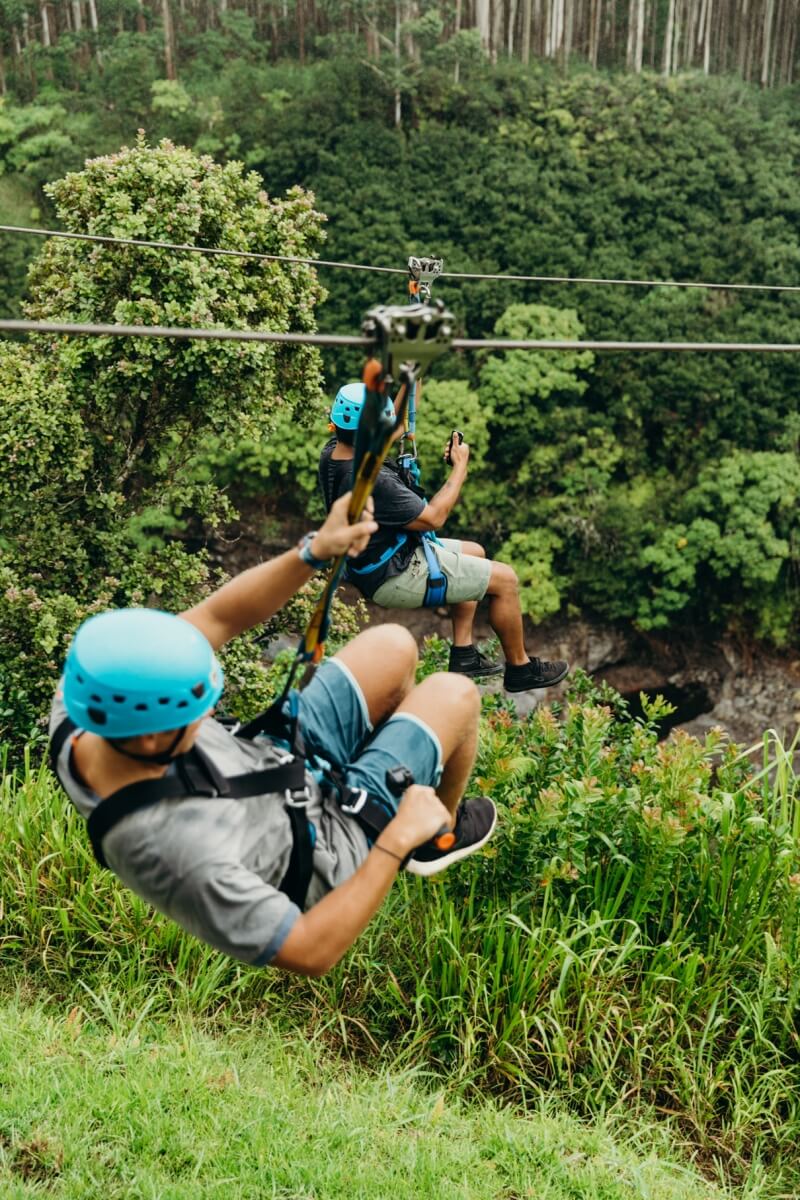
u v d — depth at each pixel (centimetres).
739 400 2764
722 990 486
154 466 1207
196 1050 432
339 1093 434
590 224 3094
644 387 2775
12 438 1061
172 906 223
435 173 3138
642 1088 468
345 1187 366
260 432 1132
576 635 2753
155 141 3294
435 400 2638
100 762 223
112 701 206
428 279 516
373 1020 483
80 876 516
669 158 3161
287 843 238
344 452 459
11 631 1047
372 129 3191
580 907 503
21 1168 358
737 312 2972
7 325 231
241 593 251
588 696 639
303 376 1155
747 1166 445
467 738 273
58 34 4144
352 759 270
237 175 1110
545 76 3453
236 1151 375
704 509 2681
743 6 4244
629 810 505
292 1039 466
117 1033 442
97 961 493
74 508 1151
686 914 507
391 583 461
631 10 4084
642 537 2670
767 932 491
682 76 3453
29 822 531
